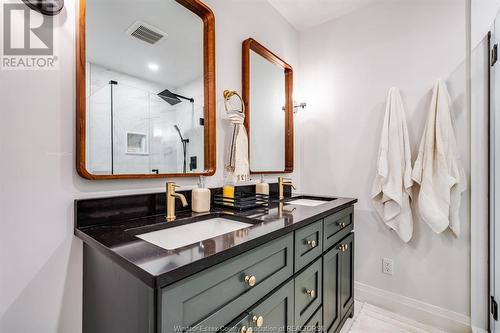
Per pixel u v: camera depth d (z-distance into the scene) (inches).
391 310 64.1
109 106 35.6
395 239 63.9
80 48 32.3
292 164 75.0
